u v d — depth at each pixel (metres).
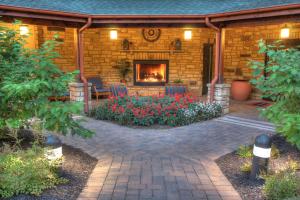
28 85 3.33
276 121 3.41
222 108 7.57
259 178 3.59
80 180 3.63
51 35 9.48
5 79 3.89
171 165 4.17
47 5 6.84
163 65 10.70
